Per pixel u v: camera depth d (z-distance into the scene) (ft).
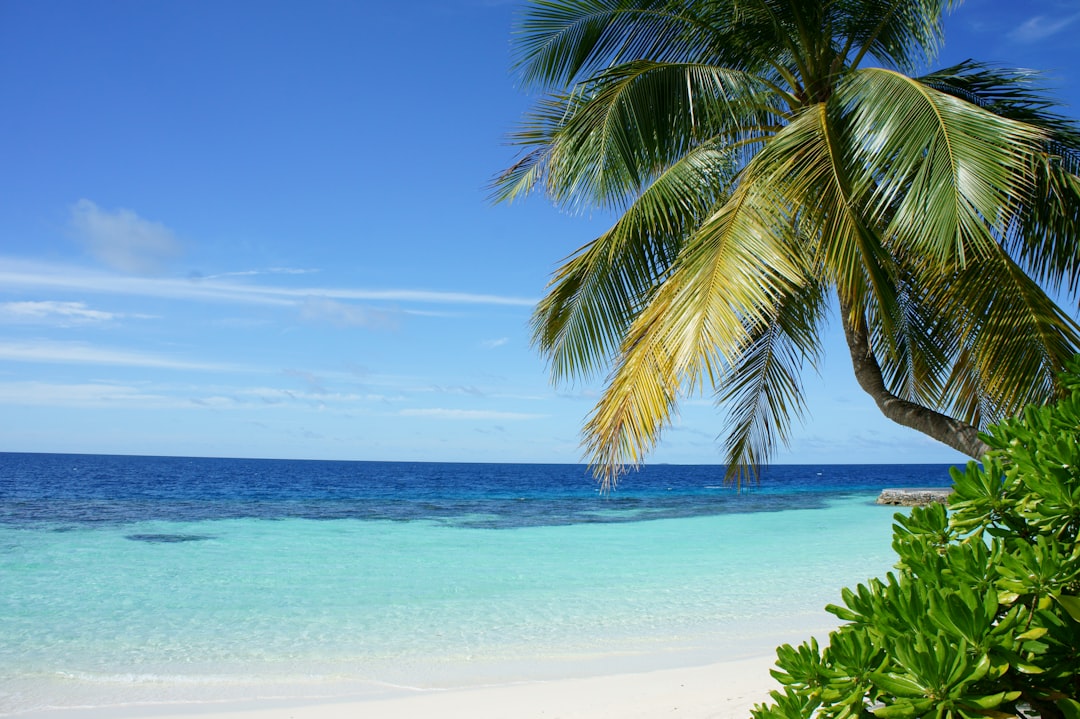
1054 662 4.00
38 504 95.61
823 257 16.42
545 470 373.61
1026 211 17.72
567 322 23.58
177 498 114.83
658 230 22.15
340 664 25.29
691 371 15.10
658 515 94.63
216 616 32.58
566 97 22.91
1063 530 4.74
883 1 20.80
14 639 28.09
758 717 4.94
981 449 16.60
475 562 49.83
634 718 18.86
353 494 136.87
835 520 86.28
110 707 20.67
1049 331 15.80
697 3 21.33
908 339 21.49
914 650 3.83
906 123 15.85
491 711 19.94
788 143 17.04
